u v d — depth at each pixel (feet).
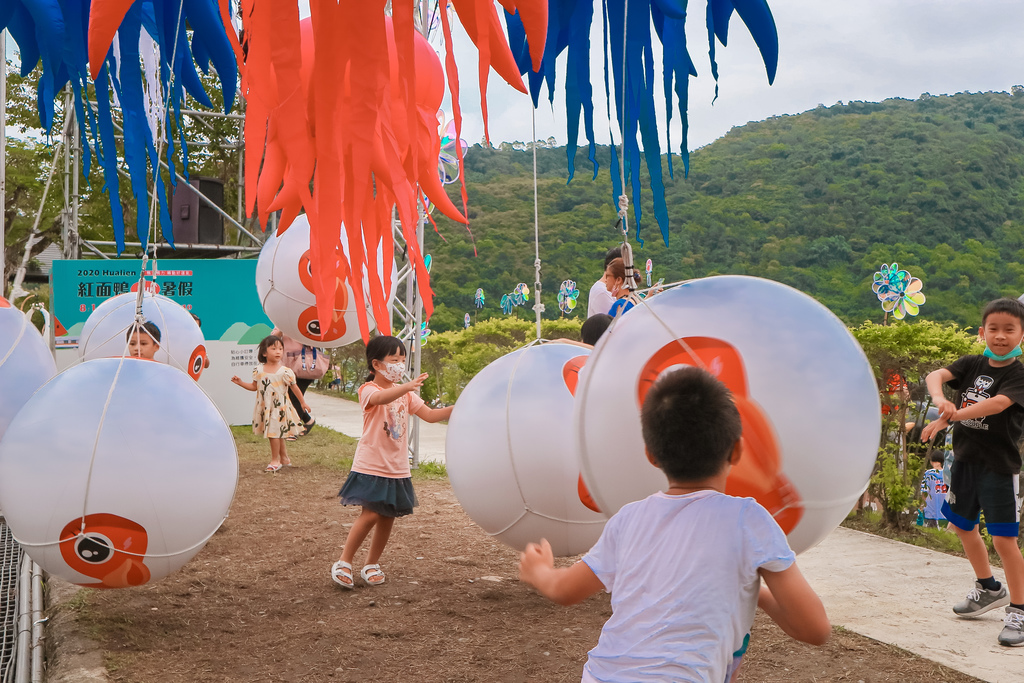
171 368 10.91
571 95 9.48
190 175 42.93
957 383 13.32
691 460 6.02
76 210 39.81
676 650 5.54
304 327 19.88
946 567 16.08
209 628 12.91
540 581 6.63
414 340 27.58
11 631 13.35
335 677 11.06
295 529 19.74
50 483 9.71
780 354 6.40
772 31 7.55
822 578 15.31
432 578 15.69
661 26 8.86
